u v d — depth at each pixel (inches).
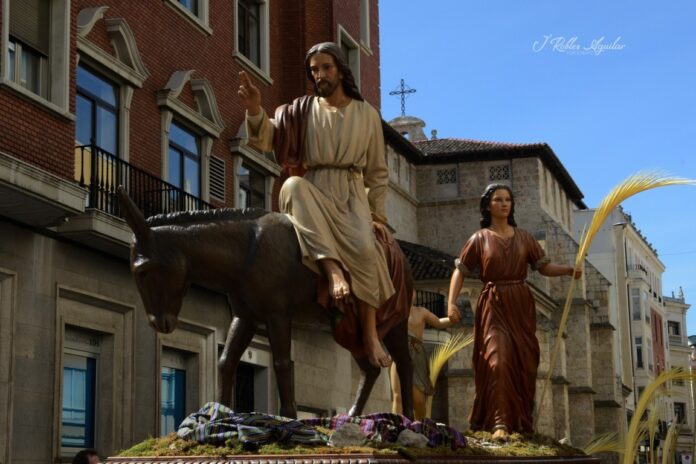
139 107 882.8
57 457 724.7
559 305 1989.4
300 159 219.9
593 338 2208.4
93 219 738.8
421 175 1961.1
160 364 853.8
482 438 257.9
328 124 218.7
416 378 327.9
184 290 203.5
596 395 2181.3
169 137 926.4
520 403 274.7
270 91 1150.3
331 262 206.4
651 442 461.4
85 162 796.6
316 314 213.6
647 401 430.3
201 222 207.0
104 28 845.2
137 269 198.4
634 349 3053.6
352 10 1315.2
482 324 280.2
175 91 923.4
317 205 211.3
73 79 726.5
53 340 735.7
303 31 1195.3
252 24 1133.7
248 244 207.6
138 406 827.4
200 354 925.8
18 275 707.4
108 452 792.3
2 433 676.1
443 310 1450.5
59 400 732.7
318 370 1120.2
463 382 1496.1
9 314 695.1
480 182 1939.0
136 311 829.2
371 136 223.3
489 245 282.5
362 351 221.1
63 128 704.4
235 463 179.5
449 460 197.5
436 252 1662.2
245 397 999.6
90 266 781.9
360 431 186.4
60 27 719.1
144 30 903.7
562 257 1908.2
